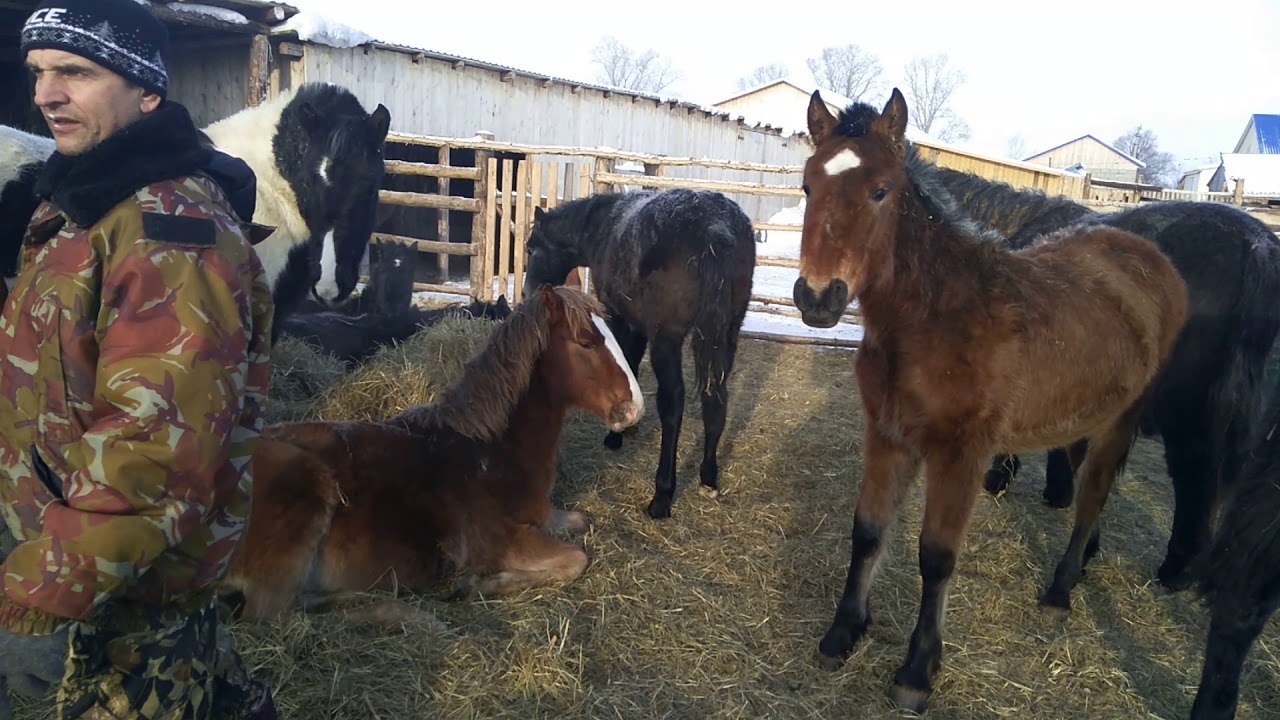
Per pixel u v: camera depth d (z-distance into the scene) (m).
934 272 2.88
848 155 2.78
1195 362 3.91
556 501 4.27
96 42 1.30
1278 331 3.80
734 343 4.67
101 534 1.20
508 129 12.98
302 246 4.69
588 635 3.06
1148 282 3.60
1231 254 3.92
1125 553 4.20
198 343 1.27
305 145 4.51
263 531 2.82
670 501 4.23
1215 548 2.51
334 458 3.09
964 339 2.84
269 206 4.50
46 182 1.39
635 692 2.77
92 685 1.36
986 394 2.84
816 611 3.40
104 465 1.21
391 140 8.69
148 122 1.35
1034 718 2.84
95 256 1.31
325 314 6.04
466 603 3.22
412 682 2.66
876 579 3.66
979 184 5.06
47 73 1.34
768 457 5.12
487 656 2.81
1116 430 3.54
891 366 2.95
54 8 1.30
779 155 23.47
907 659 2.94
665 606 3.31
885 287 2.89
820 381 6.97
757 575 3.64
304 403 4.74
